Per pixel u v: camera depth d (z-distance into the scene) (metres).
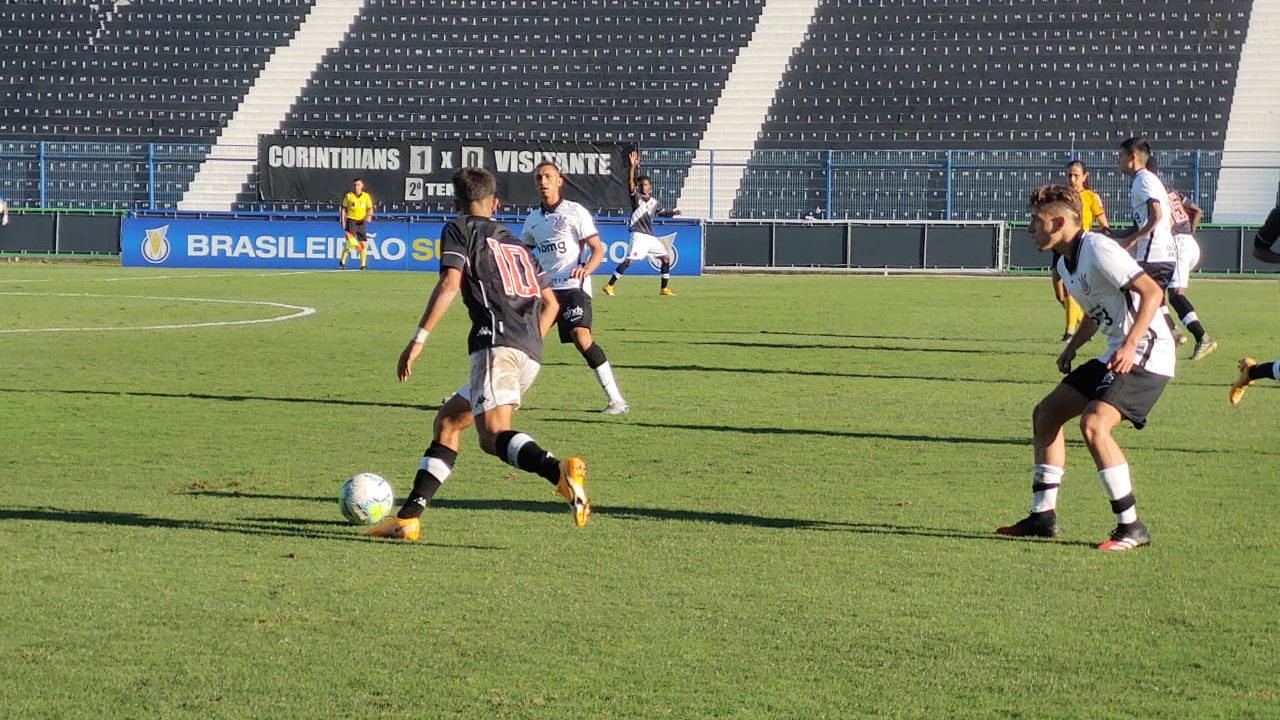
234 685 9.52
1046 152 79.12
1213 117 84.44
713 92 89.31
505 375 13.54
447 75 91.62
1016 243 74.94
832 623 11.10
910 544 13.90
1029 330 40.84
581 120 88.56
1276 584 12.37
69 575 12.38
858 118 86.69
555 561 13.09
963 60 89.06
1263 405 24.80
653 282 66.81
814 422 22.56
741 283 66.19
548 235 23.62
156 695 9.30
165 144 84.12
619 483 17.19
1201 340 32.44
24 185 84.12
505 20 94.69
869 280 69.19
